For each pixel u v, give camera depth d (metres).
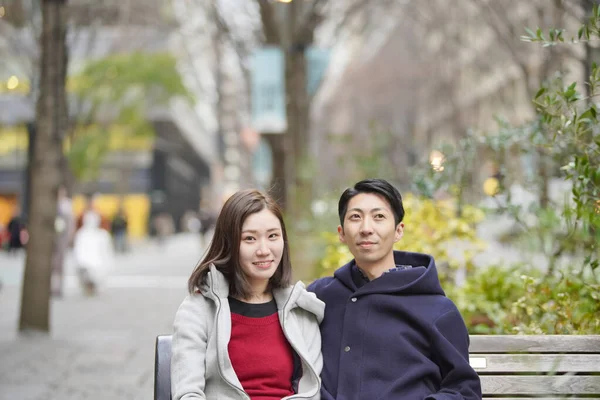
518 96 23.53
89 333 10.48
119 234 35.88
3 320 11.95
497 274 6.27
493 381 3.43
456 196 7.19
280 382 3.26
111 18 18.14
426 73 29.66
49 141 10.28
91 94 28.55
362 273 3.50
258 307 3.35
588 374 3.45
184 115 56.12
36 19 17.62
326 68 14.06
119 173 46.50
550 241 5.64
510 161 7.18
